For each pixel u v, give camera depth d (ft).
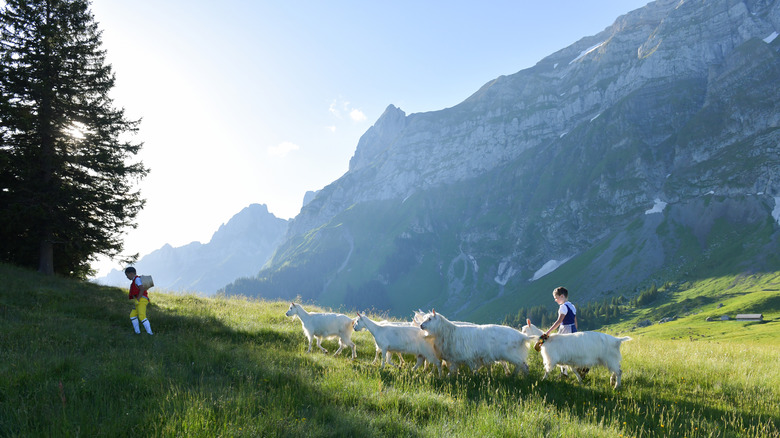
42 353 26.18
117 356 27.55
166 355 30.04
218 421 16.80
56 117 71.46
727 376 32.53
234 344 37.14
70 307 46.34
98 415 17.44
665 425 20.77
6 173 67.82
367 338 46.75
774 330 310.86
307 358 32.40
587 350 28.45
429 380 27.94
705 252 634.02
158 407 18.13
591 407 23.15
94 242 75.82
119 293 65.87
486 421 18.81
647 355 40.47
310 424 17.69
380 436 17.25
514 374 30.76
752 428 20.57
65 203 69.72
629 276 653.71
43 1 74.49
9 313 38.96
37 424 15.62
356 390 23.63
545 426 19.35
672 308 489.26
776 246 566.36
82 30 78.02
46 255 71.67
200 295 79.87
